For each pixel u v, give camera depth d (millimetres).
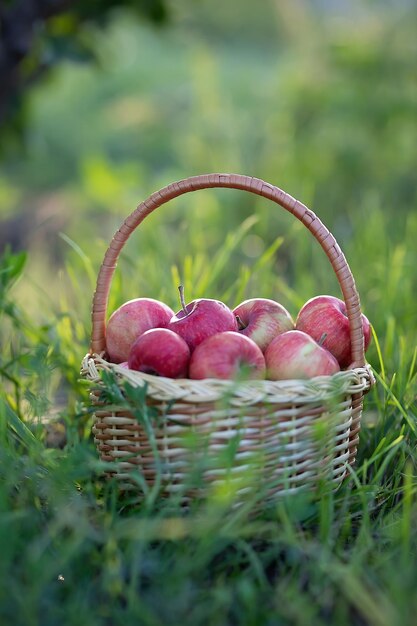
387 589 1070
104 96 5090
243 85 4316
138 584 1076
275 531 1139
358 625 1061
